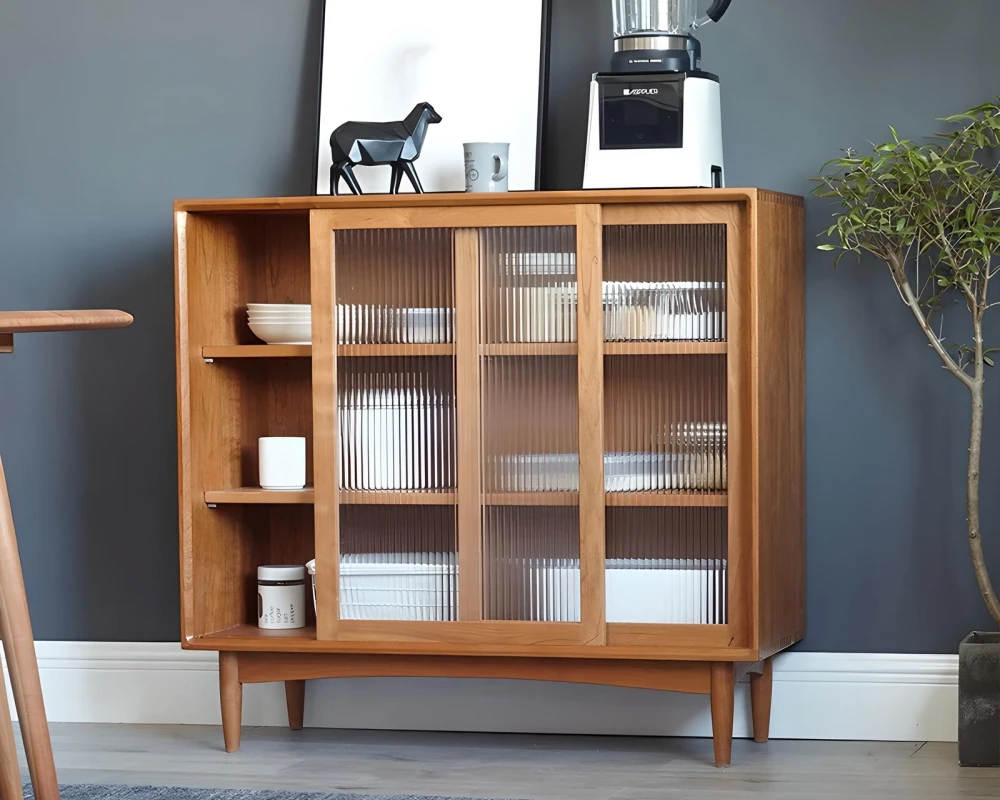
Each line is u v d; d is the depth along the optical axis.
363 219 2.73
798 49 2.95
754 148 2.97
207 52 3.19
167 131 3.21
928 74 2.90
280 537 3.12
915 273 2.91
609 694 3.03
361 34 3.07
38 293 3.28
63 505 3.29
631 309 2.65
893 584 2.95
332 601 2.76
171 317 3.23
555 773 2.69
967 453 2.90
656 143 2.70
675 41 2.75
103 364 3.26
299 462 2.88
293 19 3.15
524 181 2.96
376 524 2.75
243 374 3.04
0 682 1.50
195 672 3.21
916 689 2.93
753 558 2.58
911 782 2.58
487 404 2.70
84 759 2.85
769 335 2.68
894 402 2.93
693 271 2.62
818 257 2.95
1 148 3.29
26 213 3.28
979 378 2.74
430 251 2.71
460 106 3.01
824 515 2.97
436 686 3.10
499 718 3.07
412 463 2.73
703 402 2.62
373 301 2.74
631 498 2.65
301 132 3.15
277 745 2.96
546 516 2.68
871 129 2.93
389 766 2.76
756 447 2.57
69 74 3.25
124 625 3.26
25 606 1.50
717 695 2.65
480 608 2.71
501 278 2.69
